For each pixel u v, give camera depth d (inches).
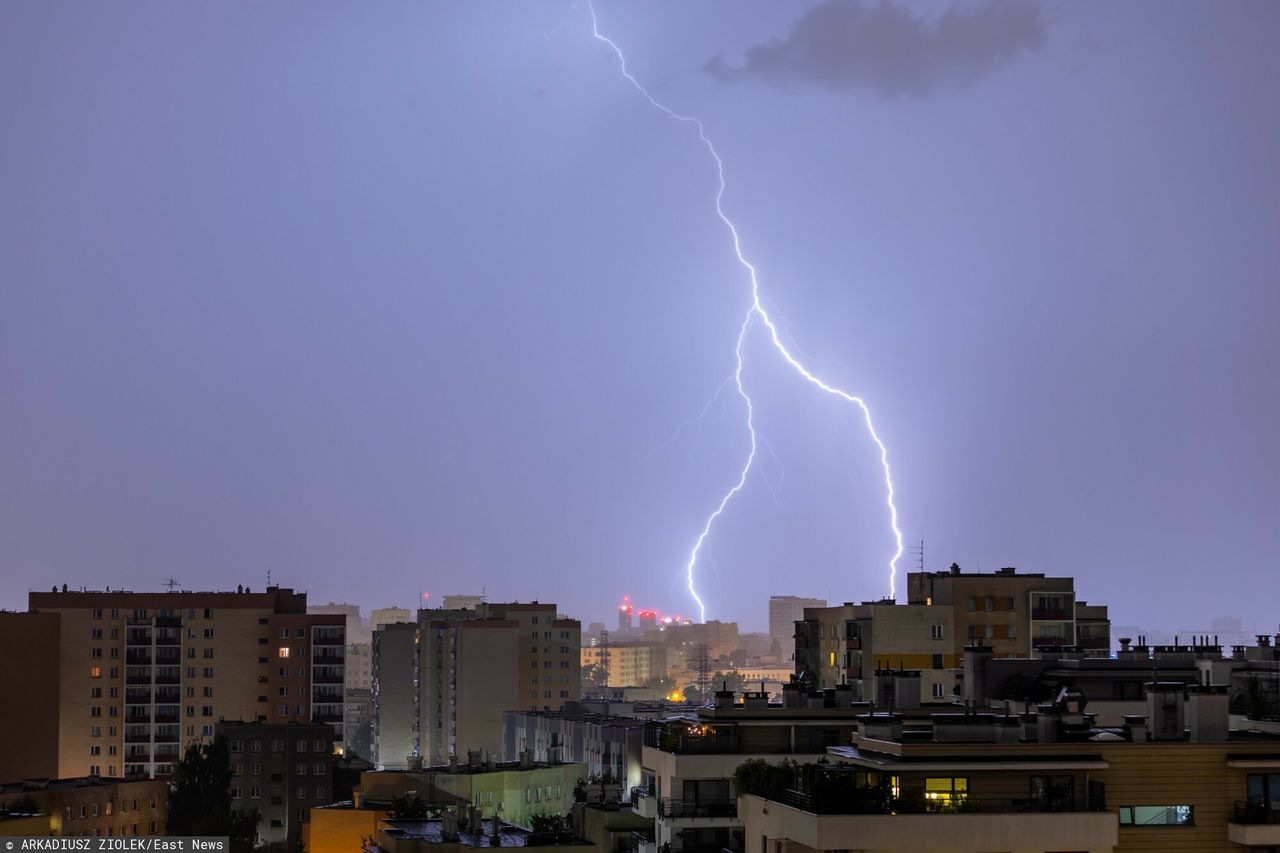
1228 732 2290.8
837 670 5836.6
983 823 2118.6
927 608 5590.6
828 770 2214.6
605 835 3764.8
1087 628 5890.8
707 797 3122.5
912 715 2847.0
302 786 6958.7
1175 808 2181.3
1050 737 2225.6
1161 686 2311.8
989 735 2224.4
